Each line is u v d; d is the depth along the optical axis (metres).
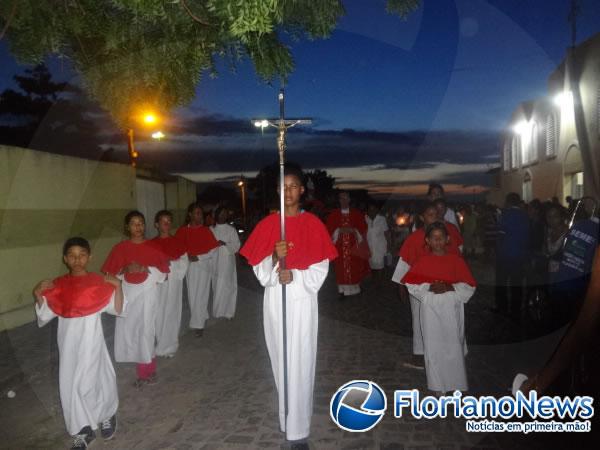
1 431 4.26
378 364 5.52
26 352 6.15
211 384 5.09
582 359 2.16
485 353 5.58
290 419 3.63
